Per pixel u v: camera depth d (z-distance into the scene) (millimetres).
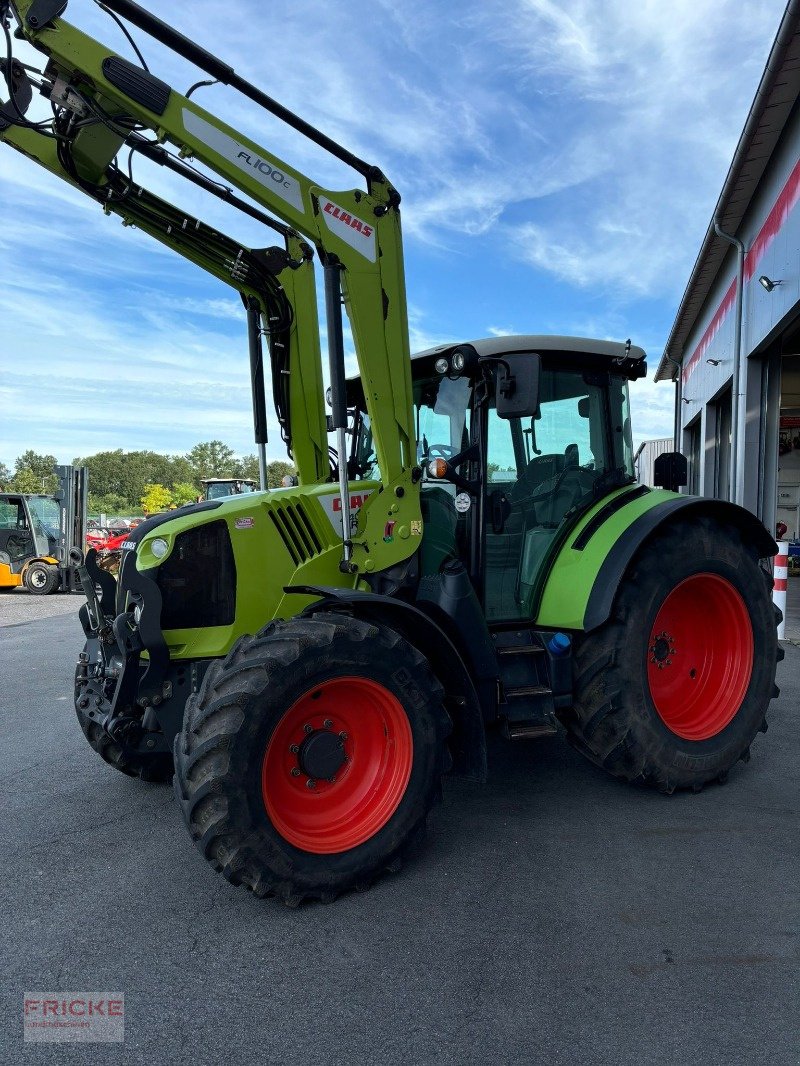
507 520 3672
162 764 3758
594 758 3510
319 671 2594
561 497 3777
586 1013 2031
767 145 8078
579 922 2480
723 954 2289
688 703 3783
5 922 2543
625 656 3361
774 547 3926
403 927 2477
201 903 2658
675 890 2680
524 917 2521
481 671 3174
